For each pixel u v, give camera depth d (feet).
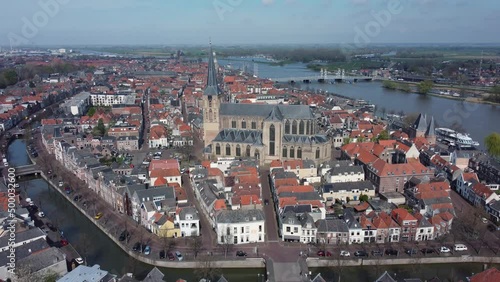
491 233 622.95
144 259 558.56
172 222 611.88
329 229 589.73
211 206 644.69
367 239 593.42
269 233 624.59
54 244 602.44
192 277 535.60
